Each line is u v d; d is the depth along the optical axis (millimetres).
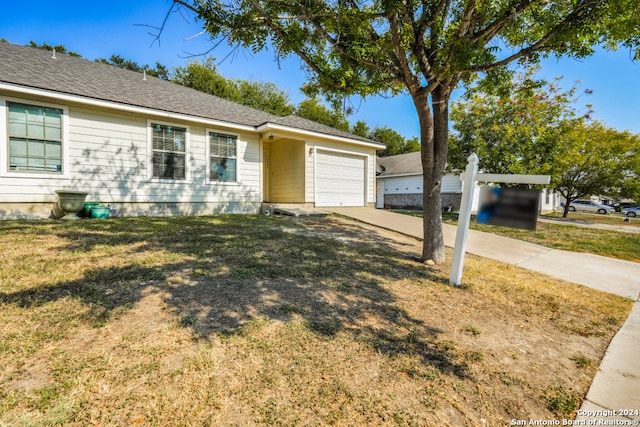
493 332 2738
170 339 2201
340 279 3756
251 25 3471
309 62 4340
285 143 11750
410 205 21797
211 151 9414
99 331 2246
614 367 2279
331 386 1861
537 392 1951
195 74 25172
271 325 2514
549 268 5469
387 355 2232
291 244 5336
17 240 4543
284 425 1550
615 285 4648
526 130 12461
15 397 1589
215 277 3461
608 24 3809
